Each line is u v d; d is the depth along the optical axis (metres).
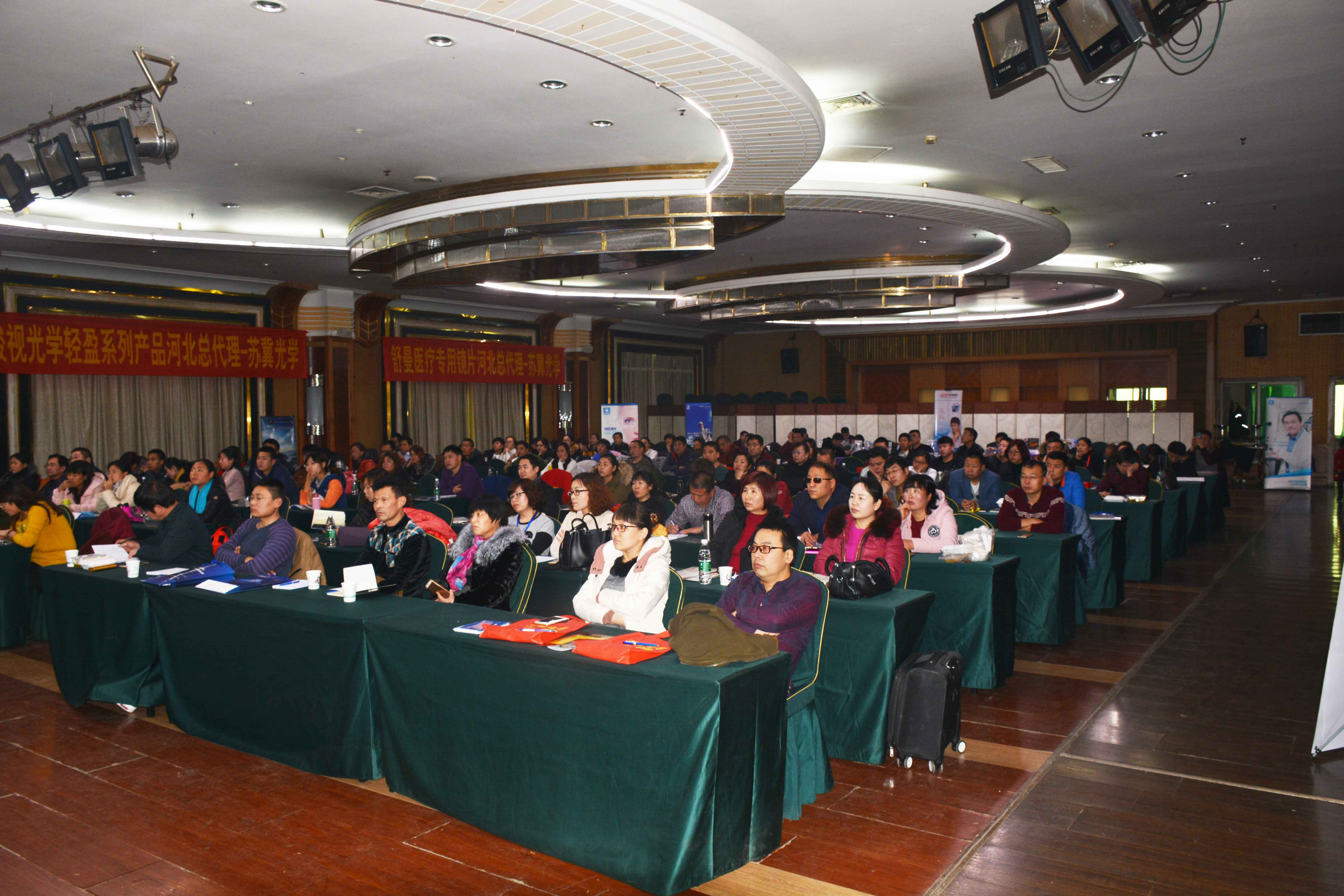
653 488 7.15
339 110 6.50
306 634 4.00
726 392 24.03
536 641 3.40
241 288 13.38
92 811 3.74
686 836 2.93
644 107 6.44
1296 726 4.75
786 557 3.89
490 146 7.42
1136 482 9.72
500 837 3.42
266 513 4.99
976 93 6.34
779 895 3.09
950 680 4.22
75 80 5.81
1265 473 18.31
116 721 4.83
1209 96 6.46
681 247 8.30
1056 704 5.13
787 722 3.47
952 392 17.80
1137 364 20.94
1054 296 18.83
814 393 23.33
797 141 6.31
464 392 17.06
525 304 16.98
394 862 3.31
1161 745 4.49
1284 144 7.68
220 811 3.73
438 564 4.80
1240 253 13.21
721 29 4.54
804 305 14.88
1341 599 4.33
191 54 5.40
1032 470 6.68
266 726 4.21
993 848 3.43
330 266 12.20
